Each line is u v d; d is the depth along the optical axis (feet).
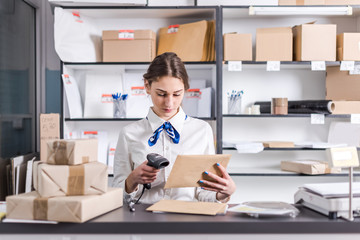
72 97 8.86
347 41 8.48
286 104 8.61
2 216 3.85
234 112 8.92
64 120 8.71
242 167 9.62
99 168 3.84
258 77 9.65
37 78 10.07
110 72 9.52
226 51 8.51
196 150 5.49
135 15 9.25
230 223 3.59
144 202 5.29
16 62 9.07
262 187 9.65
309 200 4.24
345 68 8.53
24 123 9.54
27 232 3.59
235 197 9.67
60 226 3.57
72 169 3.70
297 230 3.62
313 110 8.51
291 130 9.72
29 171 8.05
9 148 8.73
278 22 9.59
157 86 4.95
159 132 5.39
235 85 9.67
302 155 9.74
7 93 8.63
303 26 8.47
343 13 8.52
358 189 4.02
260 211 3.81
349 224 3.64
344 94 9.04
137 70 9.66
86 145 3.88
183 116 5.62
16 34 9.04
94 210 3.68
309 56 8.49
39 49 10.05
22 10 9.35
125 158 5.61
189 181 4.48
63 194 3.71
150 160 4.45
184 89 5.14
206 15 9.19
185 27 8.87
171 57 5.02
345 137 9.18
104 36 8.69
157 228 3.57
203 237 3.61
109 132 9.68
